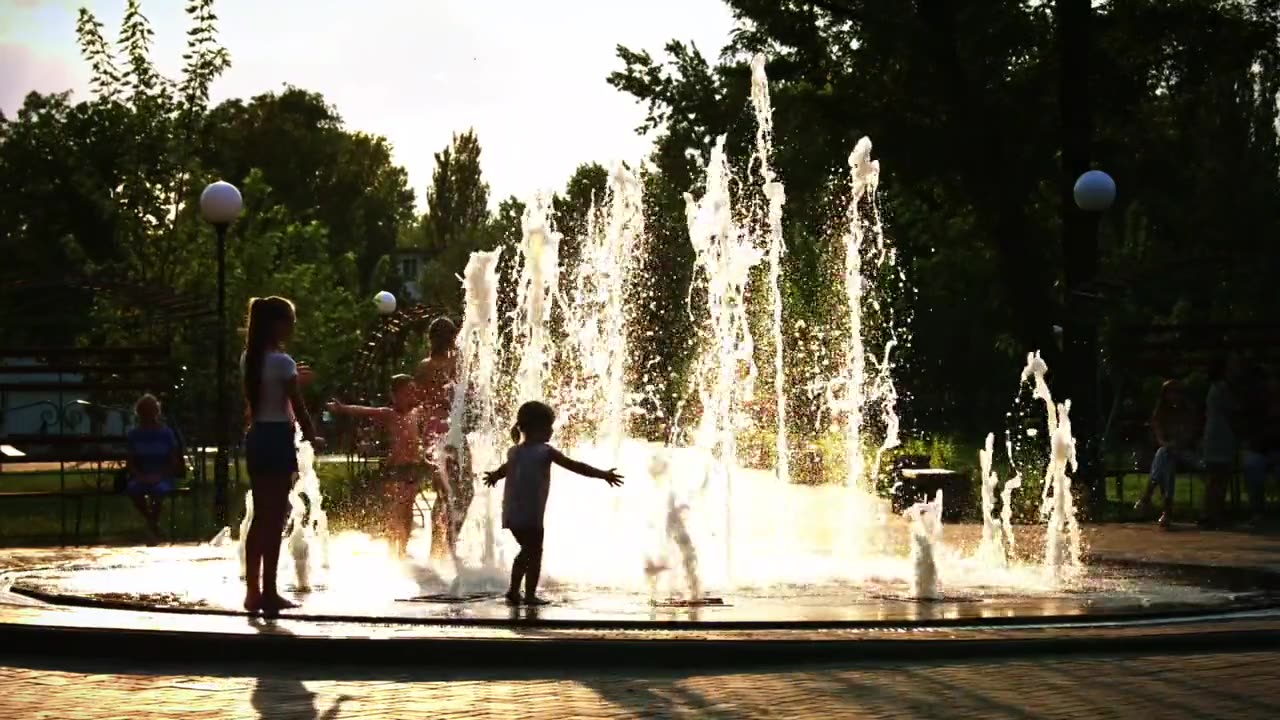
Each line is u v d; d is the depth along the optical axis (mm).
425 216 103625
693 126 35688
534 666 7180
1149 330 20750
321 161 91438
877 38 29344
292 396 8719
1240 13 29828
